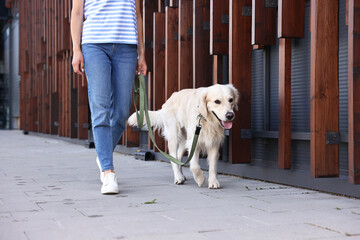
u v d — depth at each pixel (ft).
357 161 9.50
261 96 14.11
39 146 29.32
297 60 12.51
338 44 10.61
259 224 7.07
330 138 10.57
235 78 13.20
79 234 6.42
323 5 10.42
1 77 75.97
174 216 7.68
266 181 12.75
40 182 12.23
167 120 12.47
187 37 16.84
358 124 9.45
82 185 11.63
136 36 10.88
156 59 19.06
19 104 62.80
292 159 12.54
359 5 9.30
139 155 19.76
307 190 10.96
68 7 32.04
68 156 21.50
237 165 14.12
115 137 11.38
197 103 11.32
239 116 13.28
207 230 6.66
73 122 33.35
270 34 12.50
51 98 40.09
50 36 39.65
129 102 11.03
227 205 8.79
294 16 11.48
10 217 7.61
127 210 8.24
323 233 6.49
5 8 71.46
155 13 19.03
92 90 10.48
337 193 10.20
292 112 12.73
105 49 10.58
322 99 10.52
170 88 17.97
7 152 24.08
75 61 10.68
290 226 6.95
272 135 12.94
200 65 15.58
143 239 6.15
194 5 15.51
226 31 14.34
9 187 11.28
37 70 46.47
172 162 12.31
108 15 10.57
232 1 13.17
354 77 9.37
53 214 7.86
